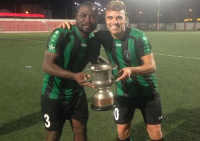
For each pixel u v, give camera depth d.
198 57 11.01
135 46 2.44
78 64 2.33
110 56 2.62
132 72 2.17
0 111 4.67
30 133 3.77
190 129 3.78
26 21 43.97
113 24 2.36
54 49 2.16
